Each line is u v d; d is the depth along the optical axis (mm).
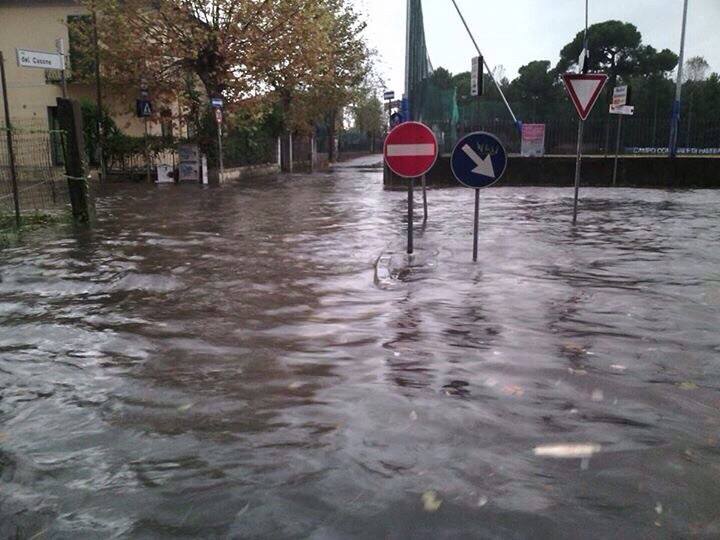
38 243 8766
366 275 6445
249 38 21812
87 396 3373
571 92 9938
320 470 2535
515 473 2496
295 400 3268
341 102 36438
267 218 11672
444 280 6145
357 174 30969
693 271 6512
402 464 2574
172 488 2422
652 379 3531
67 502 2340
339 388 3422
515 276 6305
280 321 4789
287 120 34062
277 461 2615
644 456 2637
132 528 2168
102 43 22969
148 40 22500
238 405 3215
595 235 9031
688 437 2816
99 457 2686
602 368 3709
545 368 3707
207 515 2234
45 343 4320
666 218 11172
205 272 6680
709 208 13008
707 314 4875
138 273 6656
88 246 8469
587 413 3074
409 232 7281
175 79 23797
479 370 3680
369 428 2918
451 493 2350
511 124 22266
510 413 3074
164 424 3006
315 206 13969
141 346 4230
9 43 27359
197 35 21500
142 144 24172
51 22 27109
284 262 7203
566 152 23062
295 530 2135
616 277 6234
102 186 21797
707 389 3389
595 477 2463
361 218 11508
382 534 2104
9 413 3158
